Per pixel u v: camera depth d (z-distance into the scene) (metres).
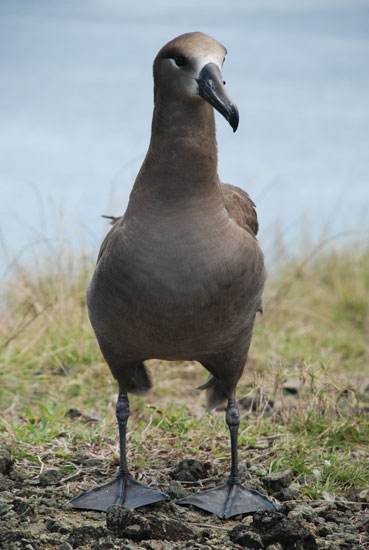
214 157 7.47
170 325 7.57
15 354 12.68
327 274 17.64
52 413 10.62
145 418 10.73
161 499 8.17
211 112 7.51
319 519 7.99
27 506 7.77
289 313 15.76
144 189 7.52
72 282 14.30
